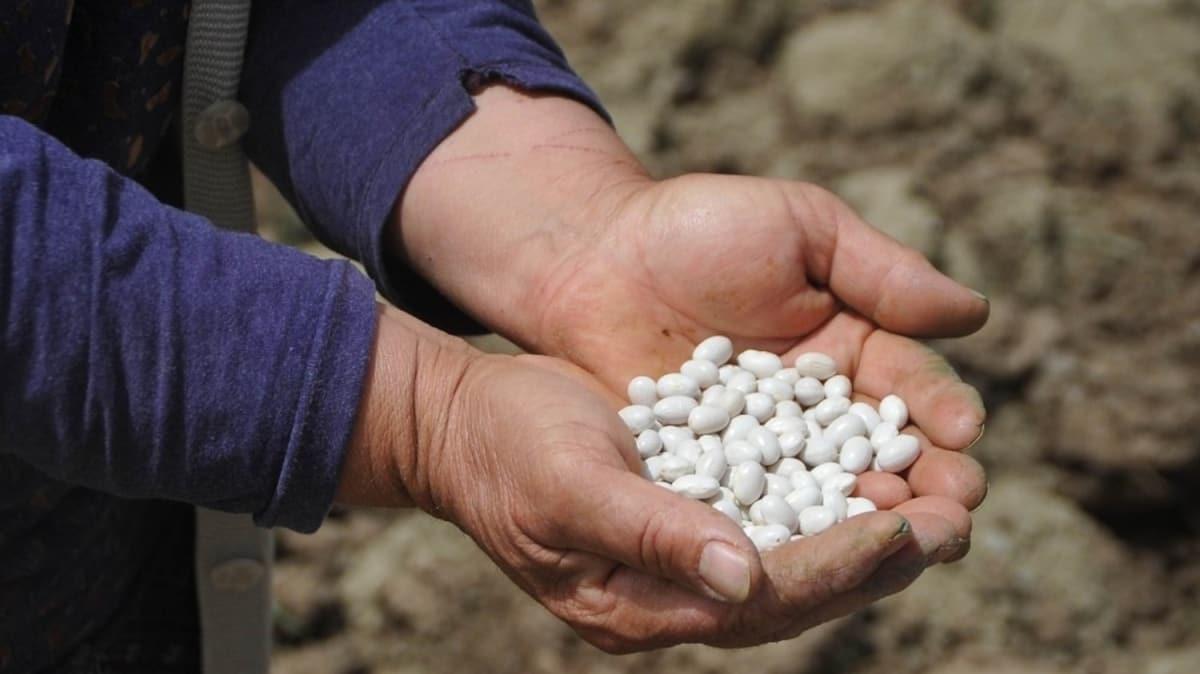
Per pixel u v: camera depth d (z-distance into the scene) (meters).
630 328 0.87
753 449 0.83
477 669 1.21
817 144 1.42
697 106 1.44
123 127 0.79
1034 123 1.42
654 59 1.45
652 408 0.85
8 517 0.78
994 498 1.29
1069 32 1.46
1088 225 1.36
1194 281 1.35
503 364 0.76
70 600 0.82
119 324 0.69
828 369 0.87
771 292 0.86
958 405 0.83
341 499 0.75
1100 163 1.41
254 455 0.71
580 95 0.88
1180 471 1.31
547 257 0.86
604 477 0.72
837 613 0.74
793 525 0.80
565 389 0.75
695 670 1.21
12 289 0.68
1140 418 1.31
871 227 0.87
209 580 0.87
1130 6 1.47
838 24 1.46
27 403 0.69
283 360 0.71
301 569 1.24
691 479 0.81
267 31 0.85
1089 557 1.27
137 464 0.71
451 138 0.85
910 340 0.87
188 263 0.70
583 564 0.74
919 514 0.75
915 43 1.44
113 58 0.78
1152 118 1.42
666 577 0.72
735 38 1.46
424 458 0.75
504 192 0.86
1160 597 1.29
